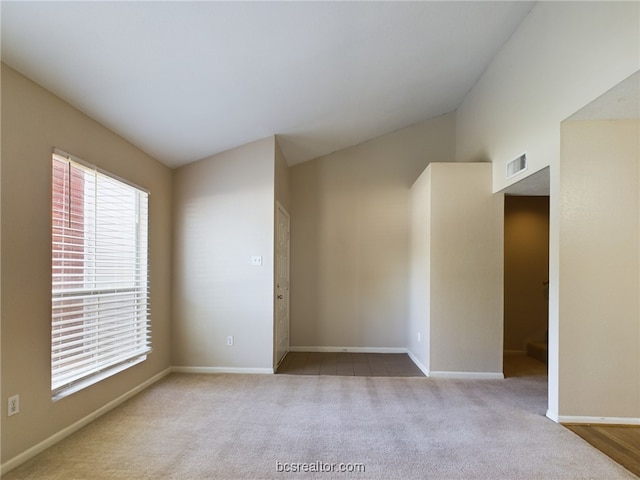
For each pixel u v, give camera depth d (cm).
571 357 279
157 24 214
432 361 398
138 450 234
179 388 355
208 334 413
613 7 227
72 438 249
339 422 278
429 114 513
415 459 225
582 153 280
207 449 236
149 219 369
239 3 215
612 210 278
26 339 221
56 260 245
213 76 278
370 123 472
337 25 261
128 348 331
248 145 419
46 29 196
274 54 272
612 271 278
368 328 525
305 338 528
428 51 345
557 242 283
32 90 226
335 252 530
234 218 416
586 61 251
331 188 534
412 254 498
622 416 276
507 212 518
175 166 417
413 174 529
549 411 289
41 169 232
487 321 396
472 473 211
